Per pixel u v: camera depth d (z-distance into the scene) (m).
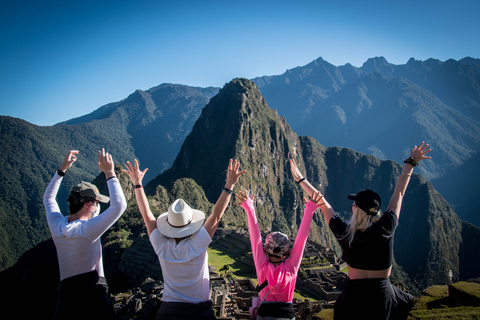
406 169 4.91
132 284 62.22
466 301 15.97
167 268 4.73
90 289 4.75
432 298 18.02
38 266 93.62
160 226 4.84
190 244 4.67
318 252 64.81
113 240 89.50
